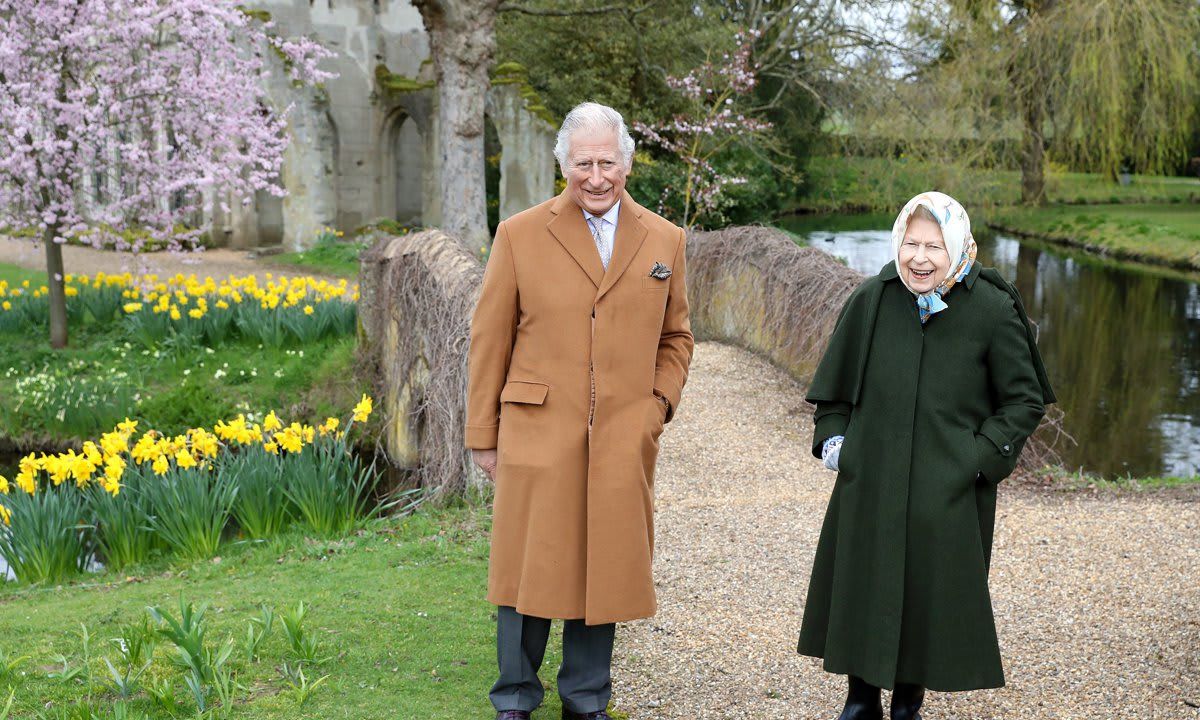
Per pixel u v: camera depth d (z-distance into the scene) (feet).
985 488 9.27
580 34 74.43
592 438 9.57
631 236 9.83
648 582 9.79
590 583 9.47
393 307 27.14
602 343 9.63
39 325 37.37
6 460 29.50
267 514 18.98
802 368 28.66
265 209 75.82
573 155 9.48
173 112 38.34
